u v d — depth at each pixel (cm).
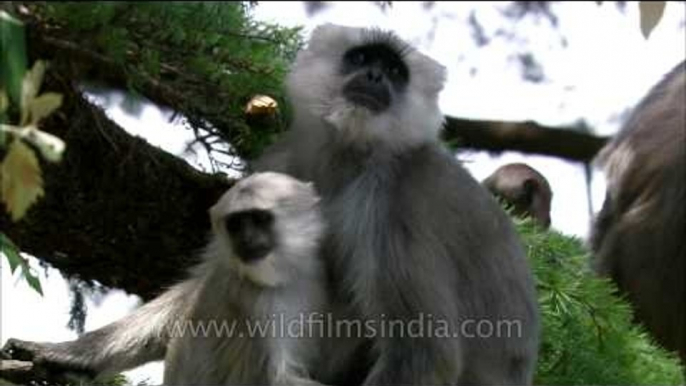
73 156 1214
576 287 1205
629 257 1579
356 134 1006
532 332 1053
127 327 1030
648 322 1573
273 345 953
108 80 1270
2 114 866
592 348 1194
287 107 1202
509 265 1037
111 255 1272
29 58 1133
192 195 1257
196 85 1201
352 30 1052
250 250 953
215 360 956
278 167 1055
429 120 1030
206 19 1162
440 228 989
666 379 1222
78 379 1014
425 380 955
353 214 991
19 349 1016
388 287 971
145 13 1121
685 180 1555
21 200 652
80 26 1109
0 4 998
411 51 1051
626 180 1602
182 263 1270
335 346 998
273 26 1252
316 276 984
